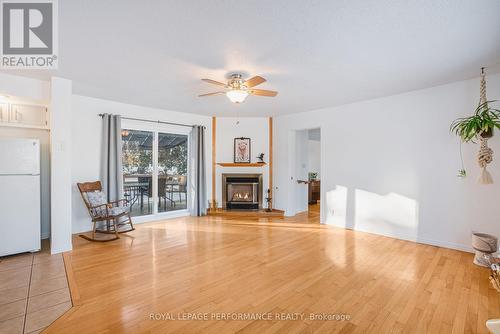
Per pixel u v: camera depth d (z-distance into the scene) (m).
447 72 3.18
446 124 3.63
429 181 3.81
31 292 2.38
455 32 2.22
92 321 1.95
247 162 6.20
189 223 5.18
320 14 1.96
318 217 5.79
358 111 4.66
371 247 3.70
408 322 1.96
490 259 2.95
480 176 3.06
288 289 2.46
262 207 6.28
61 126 3.44
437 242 3.74
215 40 2.38
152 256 3.32
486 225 3.32
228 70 3.11
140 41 2.40
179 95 4.29
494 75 3.24
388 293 2.39
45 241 3.95
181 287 2.49
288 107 5.17
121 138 4.75
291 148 5.97
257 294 2.37
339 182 4.95
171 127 5.56
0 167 3.17
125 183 5.18
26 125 3.80
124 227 4.79
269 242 3.94
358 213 4.66
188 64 2.94
